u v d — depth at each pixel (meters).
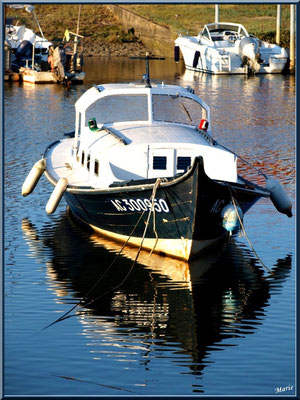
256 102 54.44
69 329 19.53
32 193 31.91
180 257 24.58
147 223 24.30
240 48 72.56
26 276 23.06
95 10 98.19
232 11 99.19
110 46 87.56
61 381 16.98
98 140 26.73
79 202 26.58
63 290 22.08
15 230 27.36
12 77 66.19
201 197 22.56
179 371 17.45
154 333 19.39
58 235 27.02
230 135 42.94
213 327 19.73
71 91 59.84
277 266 24.09
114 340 18.97
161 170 25.48
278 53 73.50
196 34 85.19
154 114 27.88
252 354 18.25
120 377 17.11
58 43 73.81
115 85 28.64
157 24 88.81
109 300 21.47
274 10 99.50
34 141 40.91
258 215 28.86
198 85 63.31
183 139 25.89
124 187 23.70
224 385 16.81
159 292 22.06
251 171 34.78
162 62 81.38
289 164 36.12
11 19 76.25
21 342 18.77
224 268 23.98
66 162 30.20
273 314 20.52
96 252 25.39
